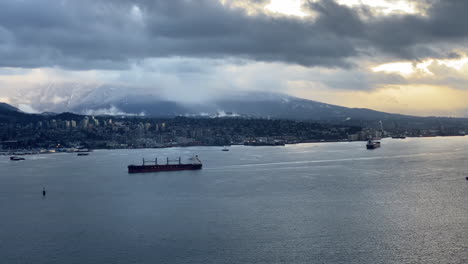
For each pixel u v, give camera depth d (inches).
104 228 5565.9
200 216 6023.6
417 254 4461.1
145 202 7091.5
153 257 4520.2
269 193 7578.7
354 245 4729.3
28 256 4660.4
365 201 6756.9
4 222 5994.1
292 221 5659.5
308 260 4347.9
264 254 4520.2
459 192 7372.1
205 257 4480.8
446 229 5206.7
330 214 5984.3
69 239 5162.4
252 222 5659.5
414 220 5610.2
